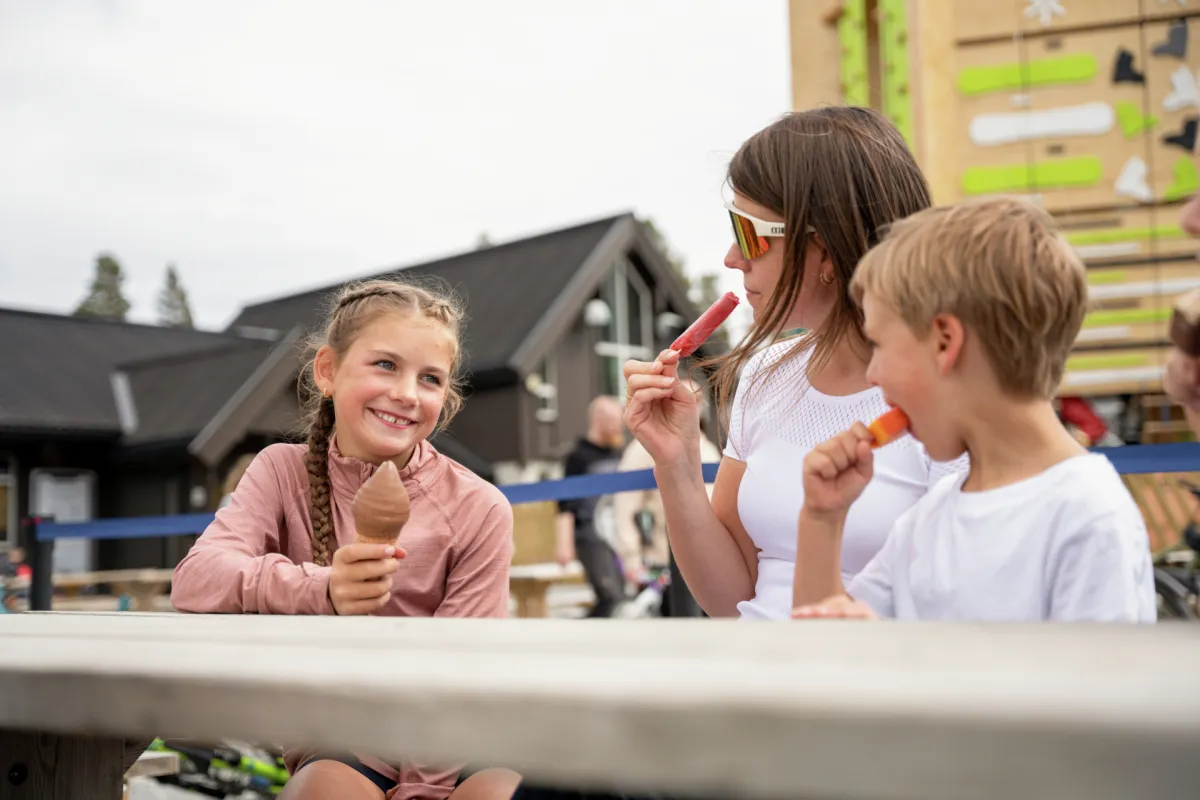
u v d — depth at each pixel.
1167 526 3.45
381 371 1.73
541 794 1.01
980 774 0.35
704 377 1.96
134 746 1.27
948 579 1.19
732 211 1.72
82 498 18.78
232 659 0.61
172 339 23.75
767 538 1.68
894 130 1.73
